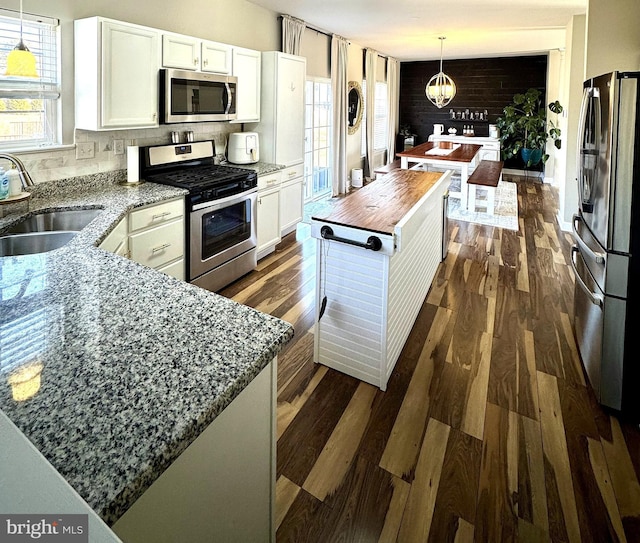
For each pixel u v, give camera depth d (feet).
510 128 31.96
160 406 2.70
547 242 17.12
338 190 25.23
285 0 15.37
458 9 16.90
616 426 7.02
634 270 6.77
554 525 5.31
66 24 9.53
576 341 9.66
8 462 2.21
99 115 9.59
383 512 5.51
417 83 36.24
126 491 2.10
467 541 5.12
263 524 3.73
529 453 6.47
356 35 22.88
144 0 11.32
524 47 27.45
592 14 10.34
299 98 16.11
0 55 8.67
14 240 7.22
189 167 13.08
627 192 6.63
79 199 9.34
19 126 9.22
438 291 12.49
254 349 3.39
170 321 3.81
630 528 5.25
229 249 12.35
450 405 7.57
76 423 2.52
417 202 9.42
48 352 3.26
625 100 6.43
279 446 6.62
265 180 13.99
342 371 8.52
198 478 2.82
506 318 10.82
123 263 5.31
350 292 8.09
